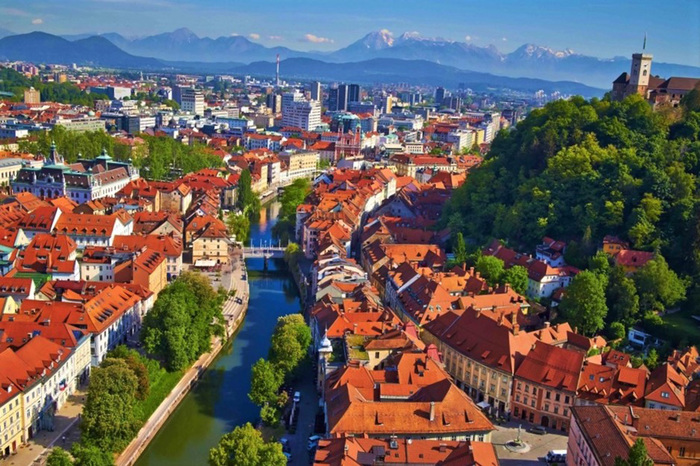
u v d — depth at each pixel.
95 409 166.88
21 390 169.88
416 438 160.25
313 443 173.12
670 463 138.88
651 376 190.38
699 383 187.62
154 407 193.62
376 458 143.62
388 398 171.75
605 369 188.88
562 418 187.88
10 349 176.75
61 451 150.00
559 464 170.38
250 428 157.75
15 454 167.75
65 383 194.62
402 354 183.88
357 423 159.38
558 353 193.75
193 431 190.62
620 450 141.88
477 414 165.62
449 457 144.38
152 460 177.00
